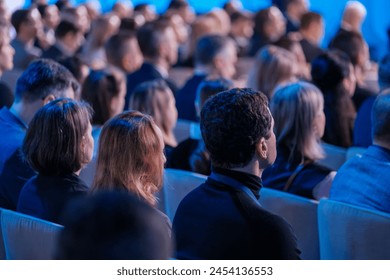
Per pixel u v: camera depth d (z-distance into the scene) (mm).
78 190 3365
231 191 2871
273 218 2771
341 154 5348
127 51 7828
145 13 12883
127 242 1510
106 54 7957
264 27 11242
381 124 3639
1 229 3676
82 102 3561
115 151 3172
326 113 5742
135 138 3170
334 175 4012
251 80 6398
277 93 4121
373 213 3385
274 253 2742
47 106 3457
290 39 8398
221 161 2920
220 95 2957
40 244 3180
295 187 4004
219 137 2883
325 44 16797
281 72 6266
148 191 3211
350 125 5750
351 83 5770
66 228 1543
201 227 2857
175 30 10922
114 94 4871
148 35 7617
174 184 4160
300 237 3873
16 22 9195
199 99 4906
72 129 3391
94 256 1521
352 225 3453
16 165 4039
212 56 7379
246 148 2875
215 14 11039
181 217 2941
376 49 14891
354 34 7199
